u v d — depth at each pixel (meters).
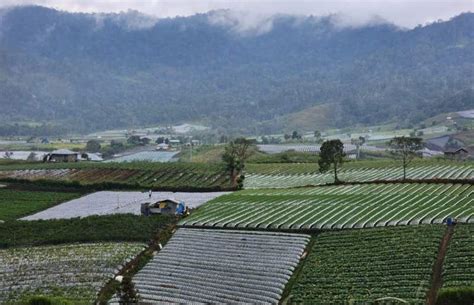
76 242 101.62
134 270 90.94
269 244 91.38
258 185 140.00
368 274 76.44
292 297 75.25
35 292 84.31
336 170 140.75
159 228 104.12
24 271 91.38
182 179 149.62
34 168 173.38
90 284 85.81
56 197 138.38
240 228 99.00
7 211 124.25
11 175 162.62
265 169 160.75
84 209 123.06
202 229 101.44
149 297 80.94
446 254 76.75
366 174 142.00
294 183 139.12
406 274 74.38
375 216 95.94
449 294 65.56
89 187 147.00
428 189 112.94
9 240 103.69
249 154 190.50
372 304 68.62
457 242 79.12
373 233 87.62
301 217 100.25
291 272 82.50
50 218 115.44
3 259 96.38
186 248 95.38
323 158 138.38
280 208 108.06
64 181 150.50
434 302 67.50
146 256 94.94
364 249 83.19
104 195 138.88
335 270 79.38
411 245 81.06
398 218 93.19
